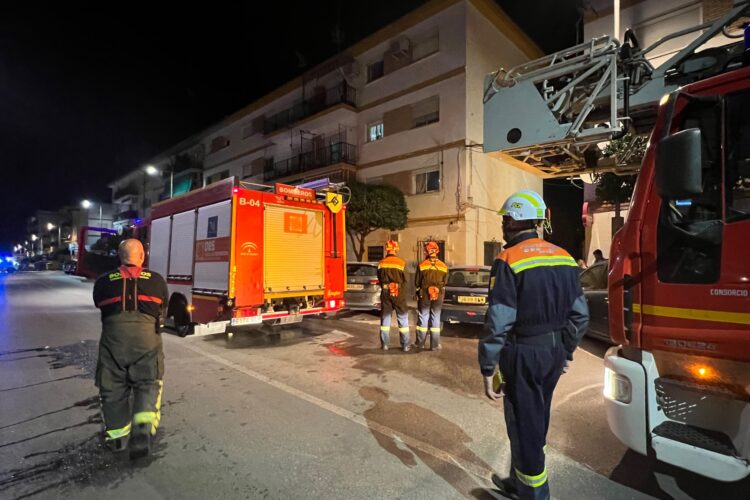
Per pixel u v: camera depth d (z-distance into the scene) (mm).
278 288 7164
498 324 2428
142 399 3424
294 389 4977
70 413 4230
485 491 2855
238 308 6621
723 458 2180
